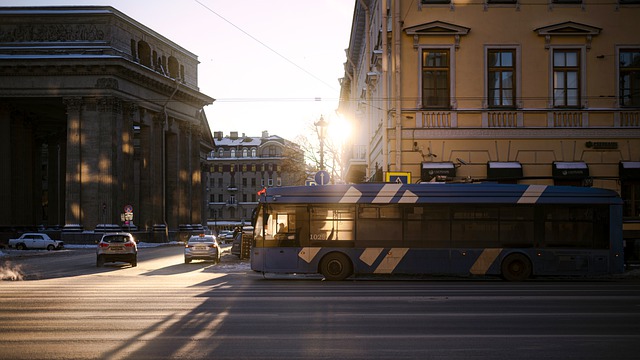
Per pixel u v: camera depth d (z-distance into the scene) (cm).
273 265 2309
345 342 980
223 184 14888
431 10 2856
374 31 3800
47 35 6900
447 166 2781
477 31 2850
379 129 3288
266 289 1873
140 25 7456
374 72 3444
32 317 1248
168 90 8012
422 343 973
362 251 2275
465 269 2245
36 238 6038
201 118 9444
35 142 8225
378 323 1166
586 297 1605
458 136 2828
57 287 1972
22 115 7444
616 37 2852
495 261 2242
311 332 1070
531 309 1360
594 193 2270
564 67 2856
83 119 6800
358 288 1905
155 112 7781
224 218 14825
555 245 2244
